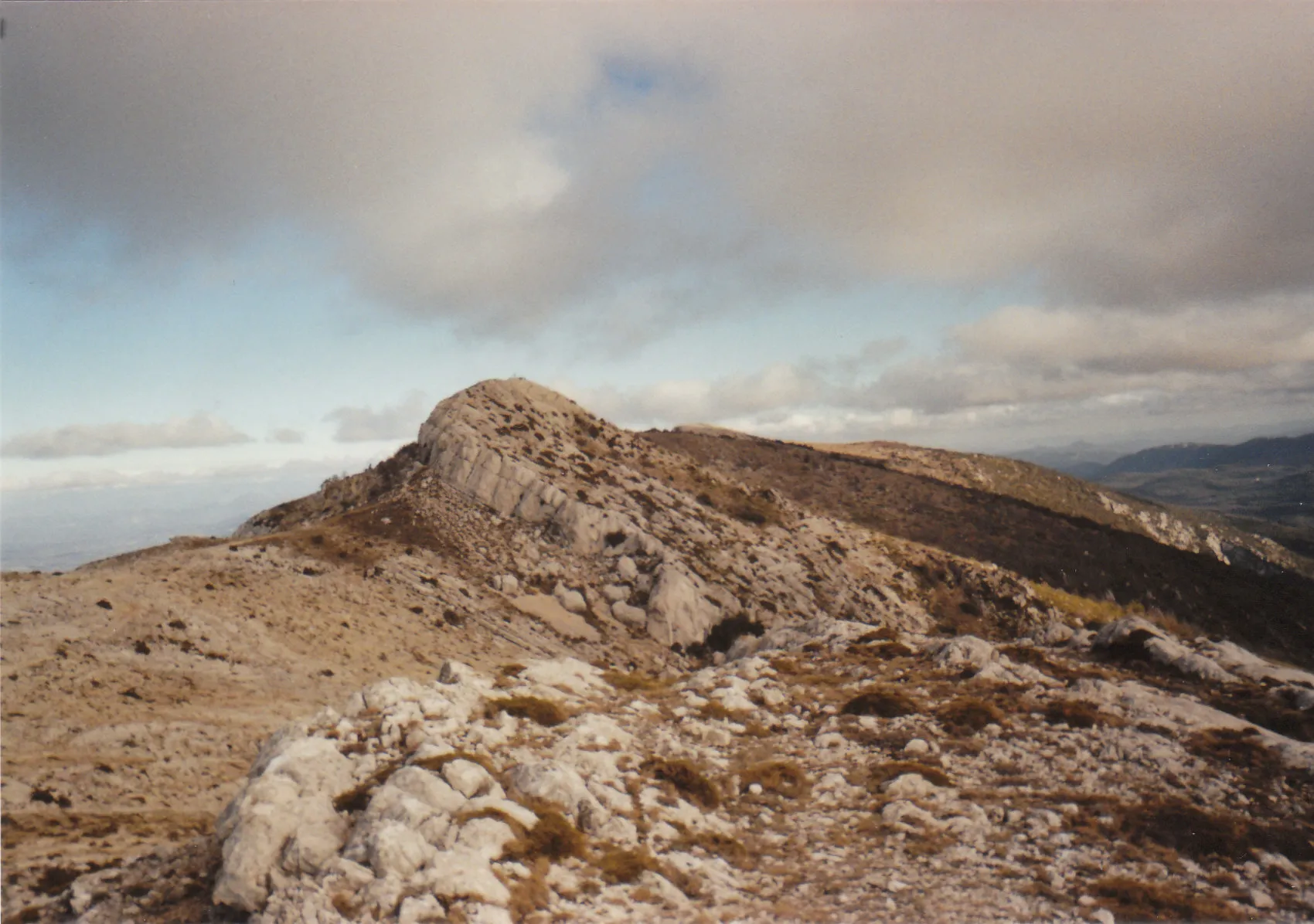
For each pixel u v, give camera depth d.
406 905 11.86
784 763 21.27
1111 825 17.50
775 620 84.88
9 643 38.72
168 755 33.84
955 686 27.88
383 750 17.73
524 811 15.33
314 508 105.06
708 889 14.55
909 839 17.25
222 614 49.44
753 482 160.38
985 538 138.25
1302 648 118.56
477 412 108.81
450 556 77.38
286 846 13.67
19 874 22.38
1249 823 17.41
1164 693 26.44
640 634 76.88
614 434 128.75
